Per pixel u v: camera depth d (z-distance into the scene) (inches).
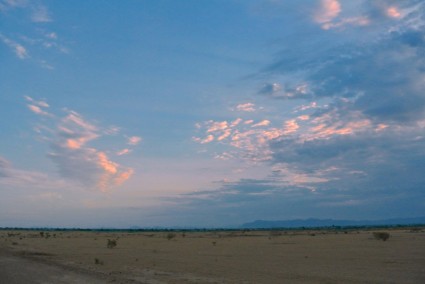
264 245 2728.8
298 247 2448.3
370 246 2358.5
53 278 1065.5
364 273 1200.2
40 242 3378.4
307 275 1162.0
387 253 1882.4
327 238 3516.2
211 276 1144.8
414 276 1124.5
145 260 1692.9
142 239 4104.3
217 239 3905.0
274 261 1617.9
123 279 1043.9
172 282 1002.7
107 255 1983.3
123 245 2952.8
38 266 1393.9
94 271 1235.9
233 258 1785.2
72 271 1235.2
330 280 1054.4
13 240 3752.5
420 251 1966.0
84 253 2117.4
